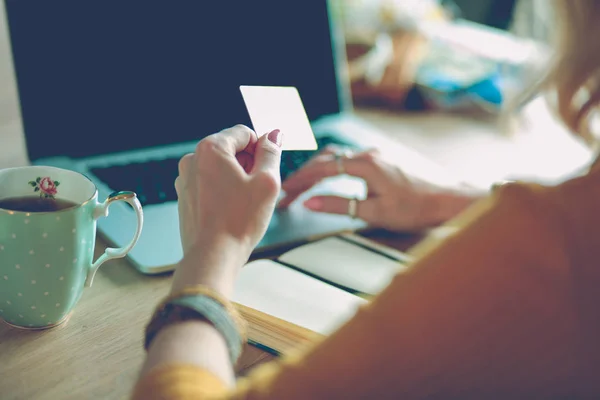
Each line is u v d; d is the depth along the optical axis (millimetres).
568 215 375
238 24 1035
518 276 369
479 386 373
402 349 377
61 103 908
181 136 1015
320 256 781
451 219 903
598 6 437
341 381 382
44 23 877
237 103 1057
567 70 463
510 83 1440
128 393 553
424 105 1476
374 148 935
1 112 1065
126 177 897
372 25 1505
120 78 946
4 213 539
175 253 742
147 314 662
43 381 552
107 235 759
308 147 770
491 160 1261
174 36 981
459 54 1554
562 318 365
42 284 575
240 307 640
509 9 1754
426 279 384
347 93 1193
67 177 622
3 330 610
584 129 485
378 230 895
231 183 565
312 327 629
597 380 369
